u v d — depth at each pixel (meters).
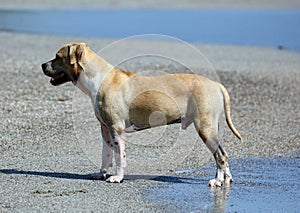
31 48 30.98
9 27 41.03
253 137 16.44
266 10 57.22
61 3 59.34
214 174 13.26
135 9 56.19
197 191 12.05
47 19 46.78
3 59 26.70
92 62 12.55
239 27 44.41
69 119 17.11
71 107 18.45
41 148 14.61
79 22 45.31
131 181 12.56
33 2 59.50
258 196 11.82
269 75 25.53
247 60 29.67
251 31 42.31
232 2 63.50
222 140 15.98
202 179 12.90
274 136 16.67
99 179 12.66
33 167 13.24
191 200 11.52
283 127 17.75
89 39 35.34
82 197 11.46
